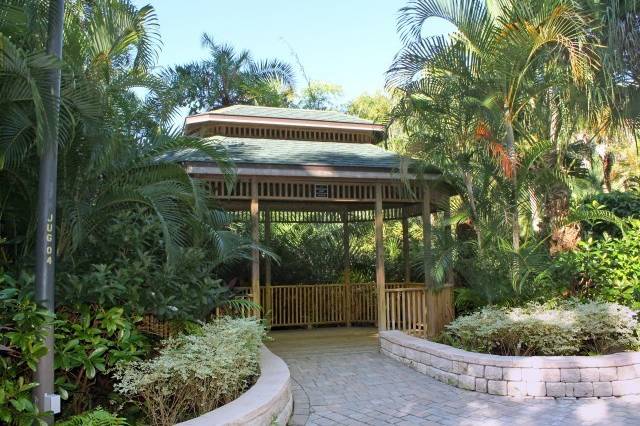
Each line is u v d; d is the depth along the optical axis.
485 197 8.36
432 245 8.91
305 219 12.17
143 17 6.08
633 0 8.27
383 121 10.29
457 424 5.07
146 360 5.37
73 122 4.31
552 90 8.27
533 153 7.80
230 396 5.10
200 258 6.08
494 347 7.21
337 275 12.34
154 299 5.29
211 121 10.80
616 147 15.83
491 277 7.91
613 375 6.07
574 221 8.58
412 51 8.19
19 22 4.61
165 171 5.68
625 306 7.55
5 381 3.75
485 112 7.61
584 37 7.30
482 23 7.77
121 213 5.57
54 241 3.94
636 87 8.37
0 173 4.97
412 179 8.65
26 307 3.83
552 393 6.01
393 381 6.73
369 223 13.41
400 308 9.22
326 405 5.72
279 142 10.72
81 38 5.77
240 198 8.28
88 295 4.82
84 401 4.98
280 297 10.98
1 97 4.06
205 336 5.39
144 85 5.77
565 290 8.34
